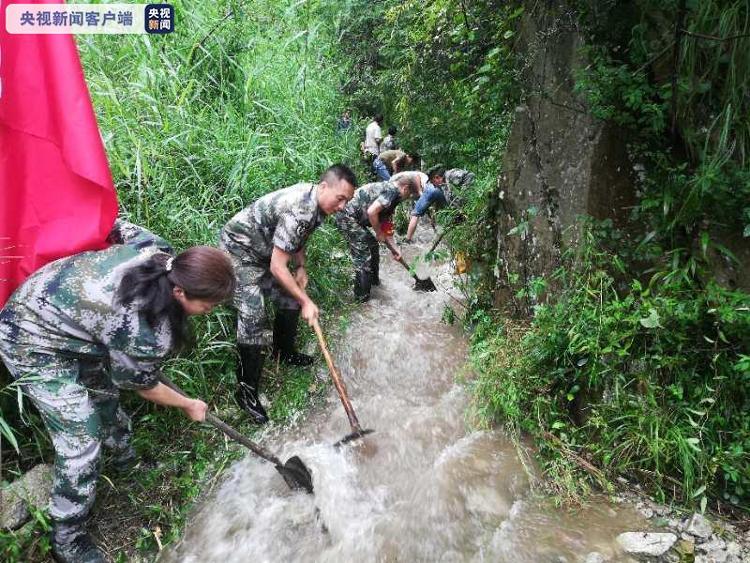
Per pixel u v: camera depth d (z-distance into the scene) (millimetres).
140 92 3387
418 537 2236
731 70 2150
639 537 2104
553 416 2646
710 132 2287
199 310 1828
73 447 1920
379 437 2855
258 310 2881
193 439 2742
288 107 4957
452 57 4414
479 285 3924
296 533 2305
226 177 3709
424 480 2523
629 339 2447
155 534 2275
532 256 3262
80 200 2170
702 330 2311
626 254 2605
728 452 2168
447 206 5625
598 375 2504
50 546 2049
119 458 2420
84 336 1886
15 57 2023
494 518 2279
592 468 2402
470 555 2135
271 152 4215
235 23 4734
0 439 2178
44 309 1849
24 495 2135
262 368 3307
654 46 2414
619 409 2406
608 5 2604
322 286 4027
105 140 2930
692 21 2193
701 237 2307
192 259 1736
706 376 2291
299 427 2973
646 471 2316
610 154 2666
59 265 1934
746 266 2256
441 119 6164
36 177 2127
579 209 2801
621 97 2531
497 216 3775
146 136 3254
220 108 4320
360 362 3533
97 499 2363
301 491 2492
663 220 2473
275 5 5812
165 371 2729
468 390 3154
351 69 8906
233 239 2893
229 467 2654
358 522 2334
